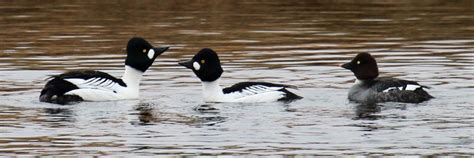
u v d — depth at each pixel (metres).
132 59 18.70
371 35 26.03
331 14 29.98
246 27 27.41
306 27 27.42
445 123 16.00
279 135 15.36
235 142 14.96
